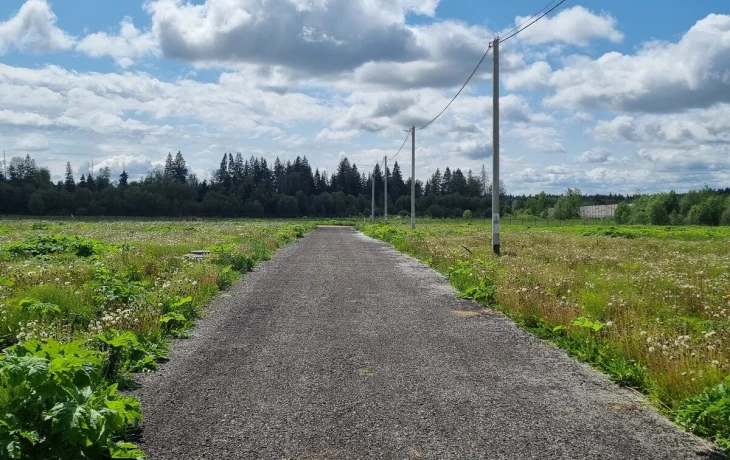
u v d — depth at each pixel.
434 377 6.45
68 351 4.48
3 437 3.70
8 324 7.59
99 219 87.56
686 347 6.36
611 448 4.55
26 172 125.75
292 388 6.00
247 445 4.55
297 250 26.95
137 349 6.92
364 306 11.20
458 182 164.25
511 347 7.90
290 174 152.12
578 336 7.86
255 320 9.69
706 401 4.85
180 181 147.62
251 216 120.25
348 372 6.61
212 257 17.41
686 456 4.41
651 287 12.06
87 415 3.89
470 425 5.01
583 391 6.00
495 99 21.64
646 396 5.84
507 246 25.48
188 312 9.81
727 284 12.66
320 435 4.76
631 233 39.25
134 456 4.17
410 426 4.98
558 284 12.26
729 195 88.19
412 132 47.19
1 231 32.72
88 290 10.11
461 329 9.09
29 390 4.05
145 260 15.14
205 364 6.92
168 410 5.32
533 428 4.95
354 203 139.62
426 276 16.34
